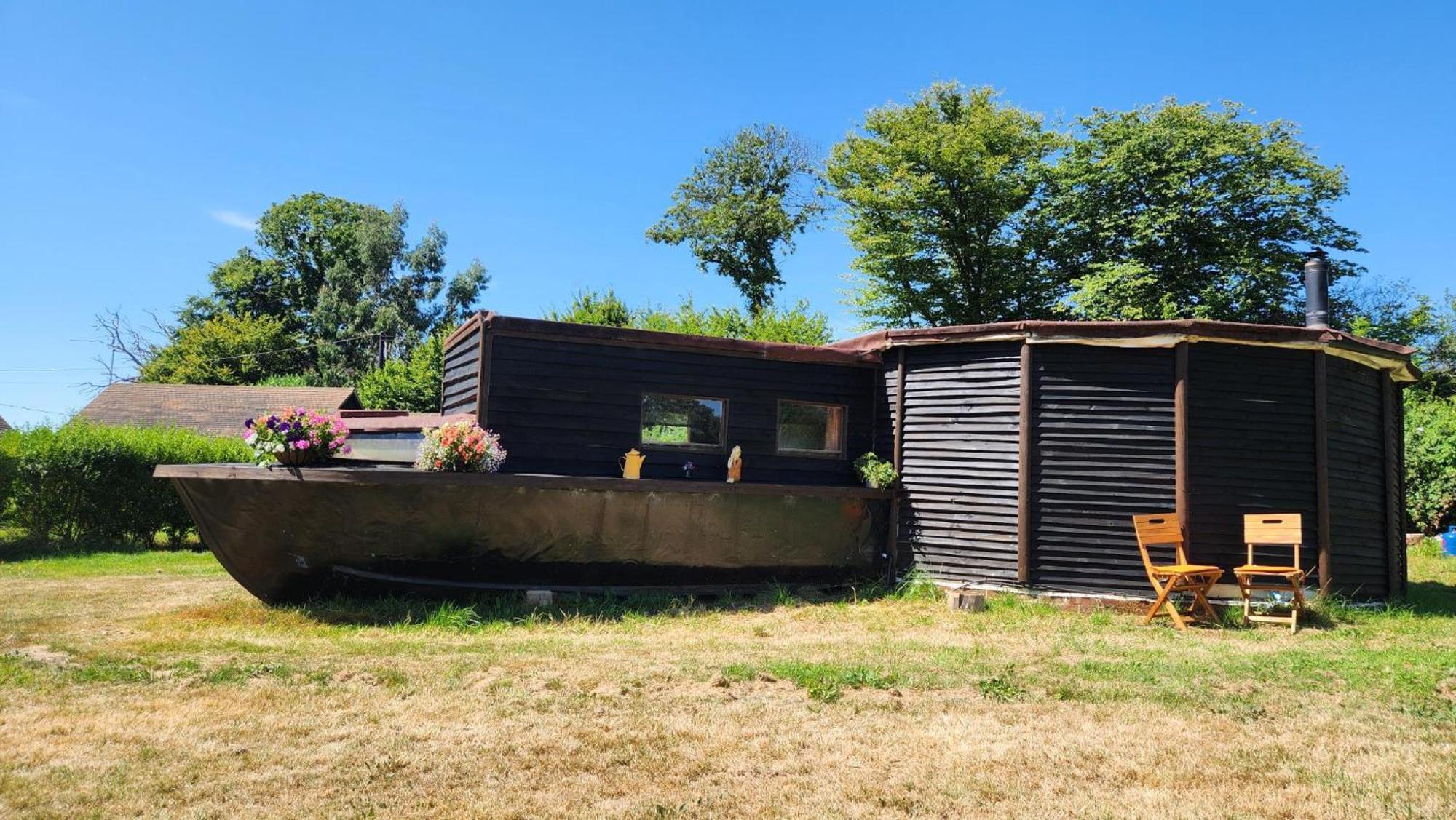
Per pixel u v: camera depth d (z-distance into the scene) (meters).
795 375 13.35
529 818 4.66
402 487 10.25
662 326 26.86
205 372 53.06
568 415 11.89
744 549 12.30
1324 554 11.83
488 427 11.47
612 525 11.41
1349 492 12.42
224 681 7.20
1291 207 31.52
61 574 14.97
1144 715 6.67
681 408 12.66
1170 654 9.03
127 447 20.62
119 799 4.76
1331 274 31.61
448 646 8.76
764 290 51.16
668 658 8.38
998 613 11.31
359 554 10.53
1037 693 7.28
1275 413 11.97
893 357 13.54
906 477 13.13
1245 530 11.37
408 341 53.91
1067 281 33.94
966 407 12.70
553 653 8.49
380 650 8.48
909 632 10.30
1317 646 9.62
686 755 5.63
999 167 31.92
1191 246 31.75
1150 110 33.62
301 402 35.47
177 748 5.57
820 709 6.71
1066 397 12.09
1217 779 5.33
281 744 5.71
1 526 20.48
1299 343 11.89
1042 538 11.97
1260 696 7.26
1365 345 12.23
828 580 13.05
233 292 58.97
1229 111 32.69
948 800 4.97
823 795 5.04
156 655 8.08
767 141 52.19
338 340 54.88
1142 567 11.65
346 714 6.34
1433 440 23.00
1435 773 5.42
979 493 12.42
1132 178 32.28
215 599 11.73
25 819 4.47
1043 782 5.25
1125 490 11.78
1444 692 7.44
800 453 13.31
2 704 6.43
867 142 33.97
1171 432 11.73
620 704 6.74
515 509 10.83
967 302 33.84
